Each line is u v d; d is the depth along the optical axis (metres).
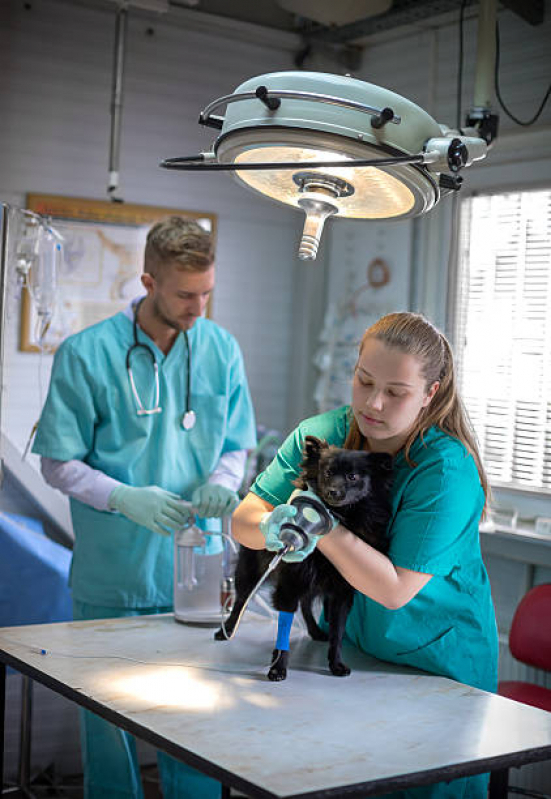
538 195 3.22
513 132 3.23
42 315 2.79
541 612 2.75
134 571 2.49
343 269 3.98
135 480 2.56
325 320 4.02
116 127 3.45
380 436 1.72
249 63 3.90
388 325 1.71
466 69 3.42
